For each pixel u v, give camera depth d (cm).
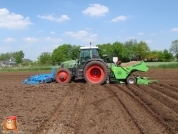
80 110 781
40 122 643
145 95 1007
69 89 1184
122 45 8225
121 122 651
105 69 1325
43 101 901
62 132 574
